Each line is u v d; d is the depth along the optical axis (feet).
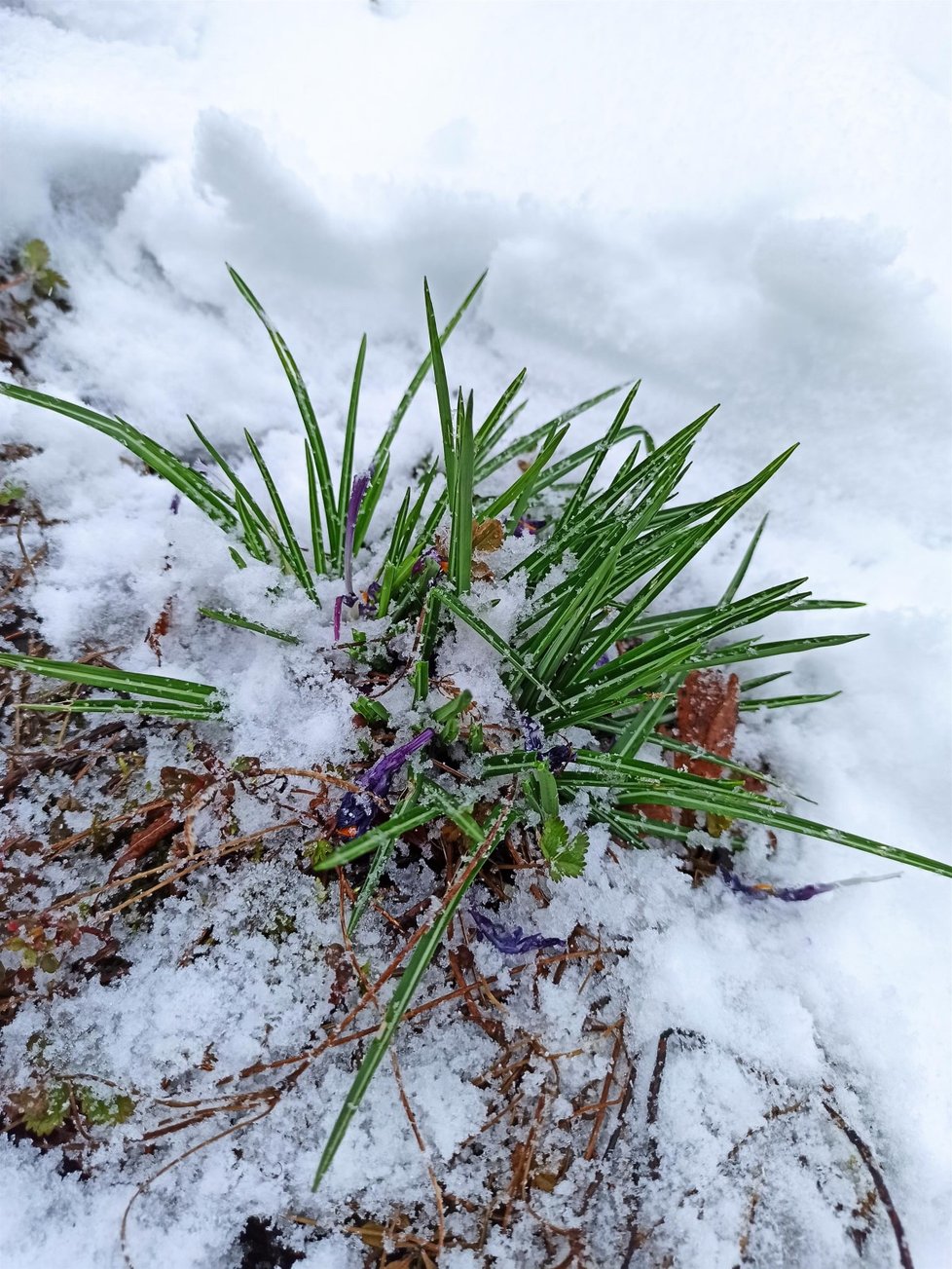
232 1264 0.69
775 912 0.86
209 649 0.87
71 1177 0.70
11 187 0.99
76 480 0.92
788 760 0.94
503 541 0.83
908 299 1.07
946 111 1.21
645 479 0.80
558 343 1.15
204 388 1.03
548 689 0.78
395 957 0.71
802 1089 0.78
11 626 0.84
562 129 1.18
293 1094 0.73
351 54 1.21
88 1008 0.73
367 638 0.83
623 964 0.80
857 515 1.09
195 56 1.16
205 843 0.78
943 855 0.90
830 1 1.31
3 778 0.78
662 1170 0.75
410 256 1.12
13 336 0.96
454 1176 0.72
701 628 0.79
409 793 0.73
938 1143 0.78
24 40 1.07
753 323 1.10
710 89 1.22
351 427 0.80
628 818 0.82
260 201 1.05
